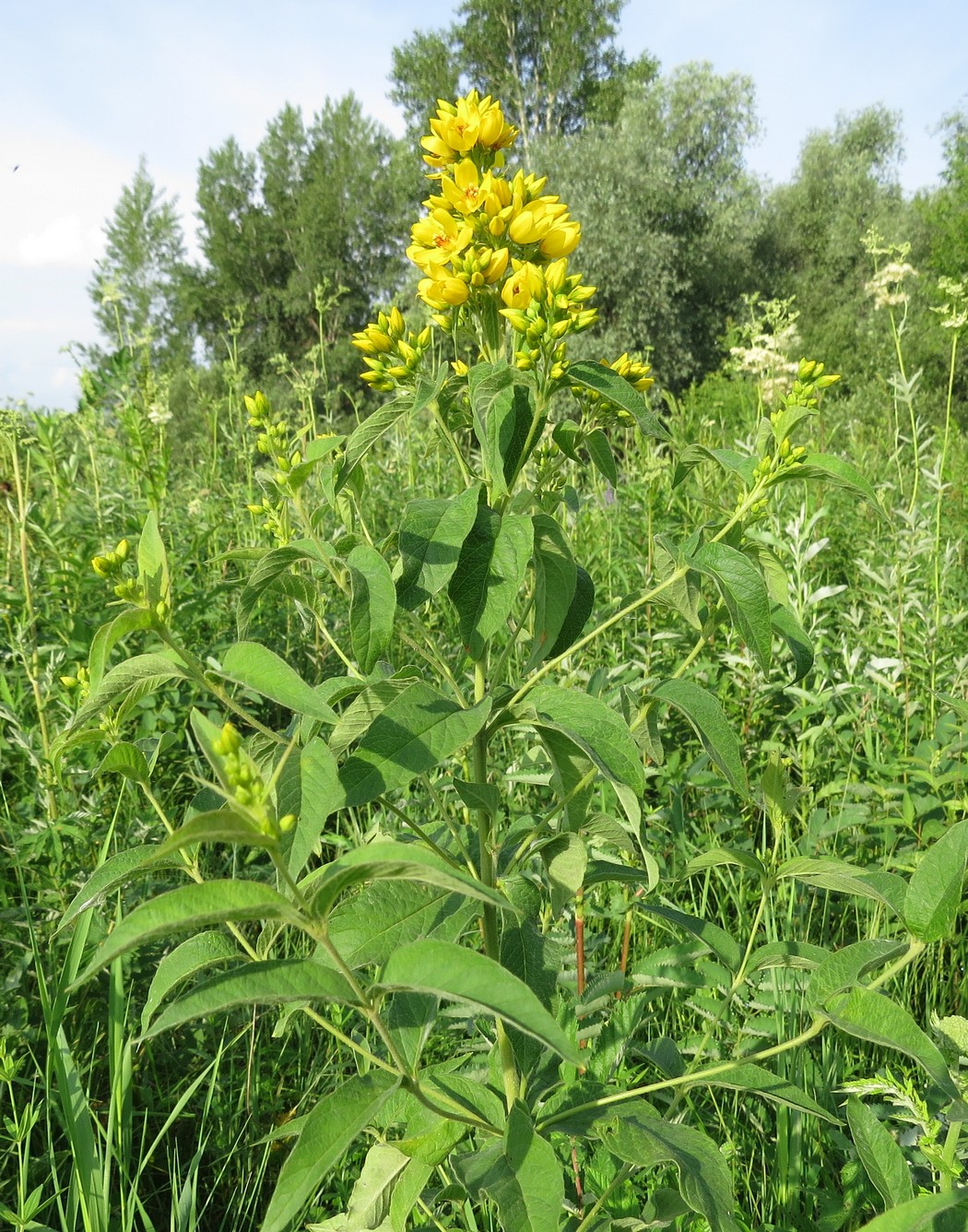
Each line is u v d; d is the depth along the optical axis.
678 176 26.36
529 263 1.54
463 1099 1.42
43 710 2.71
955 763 2.91
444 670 1.50
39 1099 2.14
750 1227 1.81
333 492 1.44
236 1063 2.34
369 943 1.30
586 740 1.25
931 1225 1.04
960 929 2.55
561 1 31.88
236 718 3.44
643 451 4.47
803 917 2.52
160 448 4.45
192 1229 1.79
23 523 2.97
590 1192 1.76
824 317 26.78
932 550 3.78
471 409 1.50
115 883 1.30
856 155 32.22
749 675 3.27
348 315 32.41
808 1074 1.90
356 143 33.56
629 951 2.51
